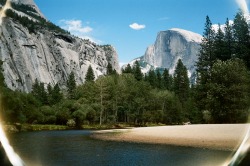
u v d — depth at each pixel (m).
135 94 96.75
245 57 62.97
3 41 135.25
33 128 62.59
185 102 110.56
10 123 53.19
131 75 107.81
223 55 66.81
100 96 92.69
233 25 64.50
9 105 52.22
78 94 103.31
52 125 69.88
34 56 154.25
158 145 24.50
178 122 102.62
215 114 47.88
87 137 38.28
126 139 32.28
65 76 176.12
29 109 67.56
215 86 47.84
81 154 19.77
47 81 157.00
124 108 96.94
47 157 16.39
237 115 45.47
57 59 175.62
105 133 45.94
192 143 23.47
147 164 15.31
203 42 70.12
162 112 96.75
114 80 101.38
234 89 45.59
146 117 94.81
